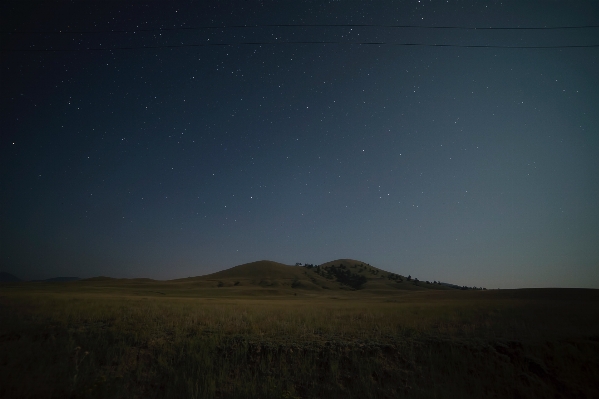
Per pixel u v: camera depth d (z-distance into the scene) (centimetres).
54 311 1598
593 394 954
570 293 5712
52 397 882
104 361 1100
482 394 953
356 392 980
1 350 1085
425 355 1136
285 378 1031
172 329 1359
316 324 1495
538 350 1140
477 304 2914
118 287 11138
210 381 989
